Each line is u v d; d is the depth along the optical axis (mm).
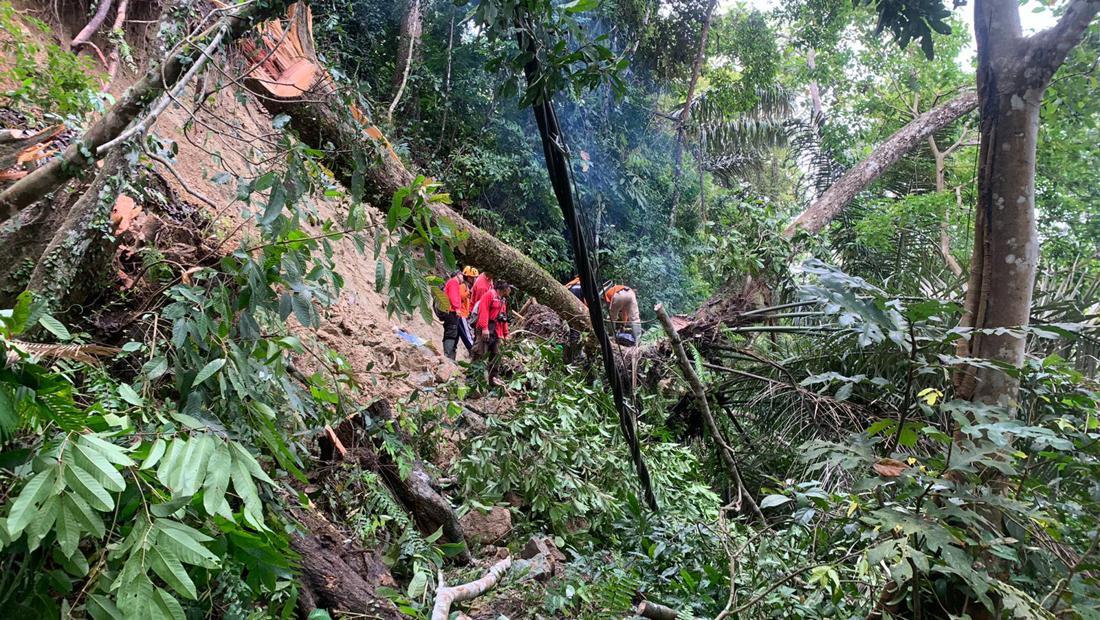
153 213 3426
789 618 3254
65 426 1799
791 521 3996
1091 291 6230
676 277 14867
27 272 2885
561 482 4566
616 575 3396
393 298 2959
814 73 16141
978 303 3064
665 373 7168
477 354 7227
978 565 2344
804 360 7316
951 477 2604
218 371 2535
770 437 7078
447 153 12844
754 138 16422
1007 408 2818
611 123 14969
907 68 15539
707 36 15500
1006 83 3053
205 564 1799
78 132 3723
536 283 5523
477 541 4242
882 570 2750
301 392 3211
